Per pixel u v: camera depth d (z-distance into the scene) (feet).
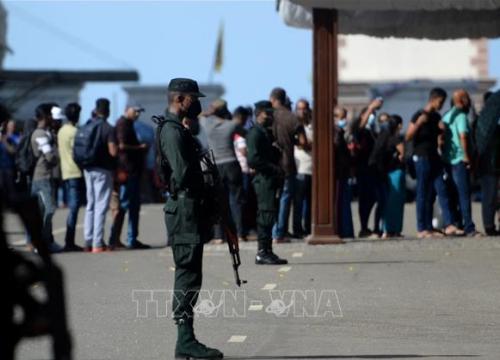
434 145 166.91
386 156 171.53
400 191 171.94
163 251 159.22
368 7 154.51
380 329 96.12
